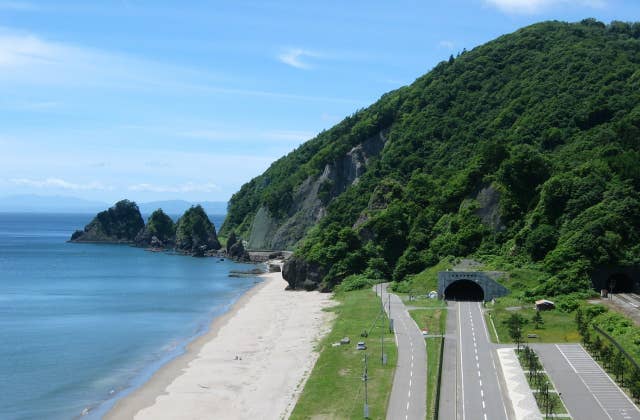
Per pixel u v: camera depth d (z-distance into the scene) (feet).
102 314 594.65
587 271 522.88
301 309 588.50
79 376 391.65
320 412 301.22
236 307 624.59
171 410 326.03
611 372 348.18
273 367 391.86
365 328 460.55
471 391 320.70
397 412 293.84
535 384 329.93
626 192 574.56
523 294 527.81
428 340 419.74
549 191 603.67
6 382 379.35
